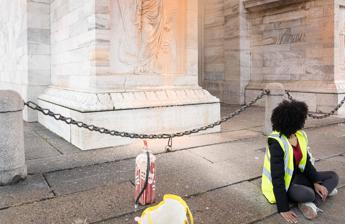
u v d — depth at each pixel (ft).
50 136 23.82
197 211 11.43
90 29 21.52
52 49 31.09
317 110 37.01
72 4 24.88
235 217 11.00
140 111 21.42
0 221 10.64
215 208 11.68
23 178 14.33
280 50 42.01
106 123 20.03
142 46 23.24
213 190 13.34
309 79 38.81
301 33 39.40
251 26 45.65
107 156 18.17
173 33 24.99
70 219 10.82
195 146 20.43
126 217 11.00
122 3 22.09
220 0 47.96
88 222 10.64
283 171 11.12
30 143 21.42
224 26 47.44
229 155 18.47
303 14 39.06
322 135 24.34
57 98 25.26
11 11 36.99
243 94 45.80
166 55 24.62
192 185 13.83
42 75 31.48
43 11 31.19
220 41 48.47
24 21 31.19
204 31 51.26
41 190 13.26
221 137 23.24
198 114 24.27
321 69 37.45
